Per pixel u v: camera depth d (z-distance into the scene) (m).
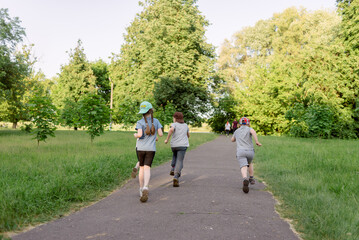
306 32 41.75
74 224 3.79
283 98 30.69
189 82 29.39
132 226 3.69
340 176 6.71
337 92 27.28
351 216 3.97
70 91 42.31
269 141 18.75
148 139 5.23
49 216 4.09
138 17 39.69
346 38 28.31
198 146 16.80
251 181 6.25
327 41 31.94
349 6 27.88
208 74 30.06
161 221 3.88
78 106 13.25
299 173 7.39
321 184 6.01
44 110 11.40
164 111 26.33
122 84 40.38
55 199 4.73
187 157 11.52
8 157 8.49
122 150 11.14
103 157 8.38
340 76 26.78
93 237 3.32
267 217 4.12
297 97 28.53
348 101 27.38
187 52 29.67
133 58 35.84
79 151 10.53
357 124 25.45
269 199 5.17
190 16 29.55
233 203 4.84
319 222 3.75
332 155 10.56
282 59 39.28
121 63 41.88
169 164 9.46
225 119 37.12
